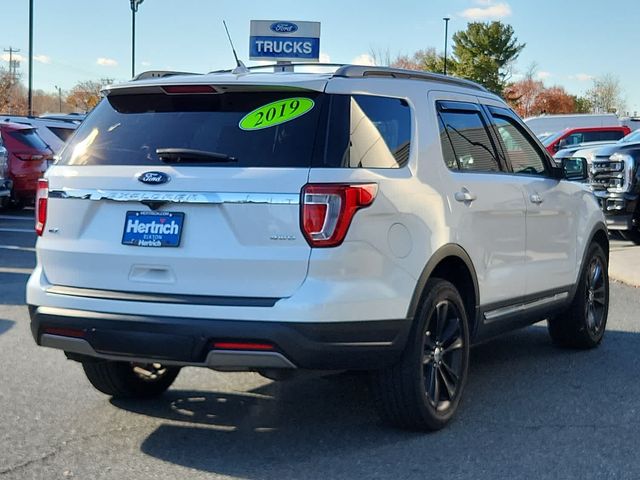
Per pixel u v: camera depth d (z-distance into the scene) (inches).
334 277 170.4
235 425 205.2
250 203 171.2
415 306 186.1
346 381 245.8
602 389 236.2
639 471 174.6
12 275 425.1
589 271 280.8
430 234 191.9
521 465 177.8
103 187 183.0
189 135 184.2
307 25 1146.7
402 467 176.7
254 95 185.2
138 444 191.2
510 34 3154.5
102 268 182.4
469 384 241.6
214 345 171.5
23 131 738.2
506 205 226.4
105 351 179.8
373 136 185.9
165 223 177.2
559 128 1257.4
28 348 277.6
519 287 234.7
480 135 228.4
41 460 179.8
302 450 187.3
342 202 170.9
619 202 547.8
